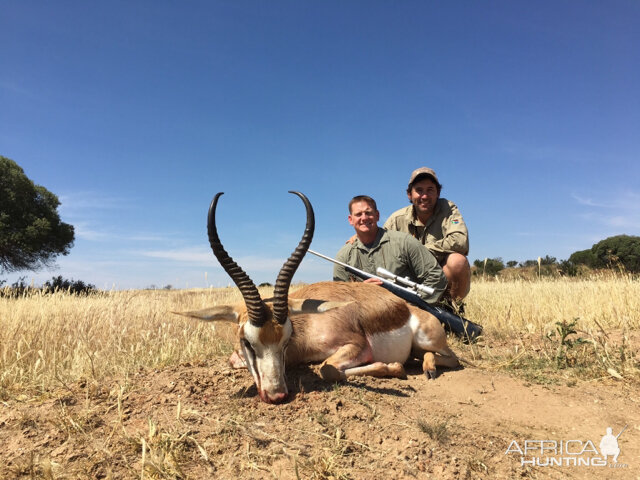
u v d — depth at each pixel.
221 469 1.02
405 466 1.02
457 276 2.58
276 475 0.99
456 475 1.00
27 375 1.68
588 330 2.02
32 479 0.98
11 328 2.25
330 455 1.06
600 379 1.60
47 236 11.62
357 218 2.22
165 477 0.98
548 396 1.46
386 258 2.20
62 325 2.55
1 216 10.58
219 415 1.24
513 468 1.05
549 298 3.38
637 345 2.02
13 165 11.23
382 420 1.23
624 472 1.05
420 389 1.53
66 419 1.23
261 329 1.34
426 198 2.60
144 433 1.15
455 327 2.16
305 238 1.39
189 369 1.67
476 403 1.41
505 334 2.46
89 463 1.04
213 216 1.35
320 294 1.74
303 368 1.62
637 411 1.34
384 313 1.74
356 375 1.58
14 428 1.22
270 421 1.22
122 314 2.79
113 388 1.46
